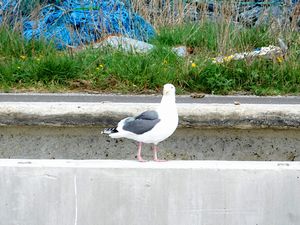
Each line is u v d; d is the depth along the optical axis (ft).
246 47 28.25
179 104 21.42
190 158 21.52
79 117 21.13
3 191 17.34
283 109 21.20
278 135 21.47
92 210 17.28
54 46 28.43
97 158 21.49
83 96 23.50
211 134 21.44
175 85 24.85
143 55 26.45
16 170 17.30
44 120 21.13
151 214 17.24
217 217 17.24
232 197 17.20
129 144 21.47
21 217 17.34
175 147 21.48
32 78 24.91
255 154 21.56
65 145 21.48
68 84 24.72
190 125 21.15
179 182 17.19
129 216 17.26
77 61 25.85
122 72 24.93
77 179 17.25
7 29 28.76
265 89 24.72
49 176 17.29
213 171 17.19
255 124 21.20
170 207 17.22
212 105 21.34
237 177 17.19
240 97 23.94
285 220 17.24
